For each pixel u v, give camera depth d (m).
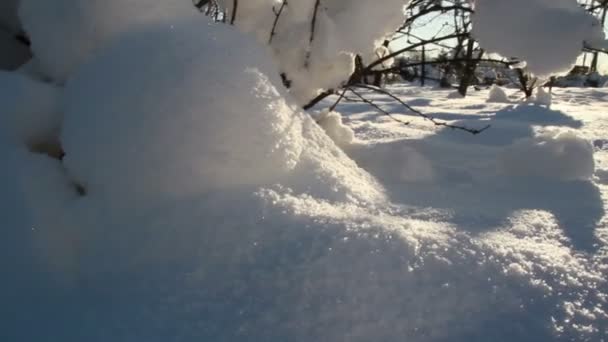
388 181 2.00
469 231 1.35
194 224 1.30
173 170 1.36
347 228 1.24
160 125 1.38
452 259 1.17
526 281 1.13
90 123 1.42
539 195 1.82
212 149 1.38
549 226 1.45
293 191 1.44
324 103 5.27
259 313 1.07
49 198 1.40
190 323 1.07
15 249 1.26
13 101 1.53
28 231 1.29
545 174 2.03
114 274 1.26
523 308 1.07
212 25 1.63
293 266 1.15
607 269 1.19
